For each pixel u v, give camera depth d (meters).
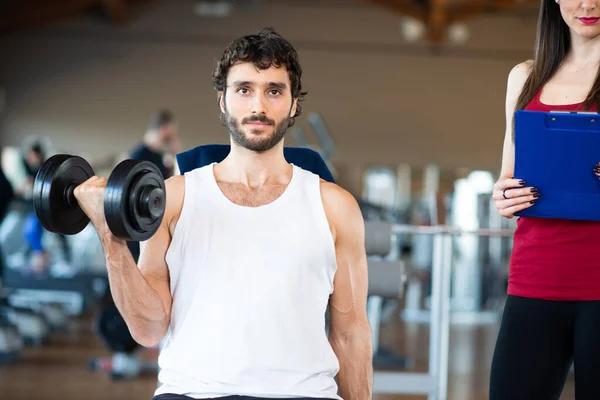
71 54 16.52
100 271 9.23
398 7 16.16
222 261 1.81
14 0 15.94
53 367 5.91
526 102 2.09
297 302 1.81
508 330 2.01
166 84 16.61
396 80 16.78
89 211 1.66
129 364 5.58
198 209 1.85
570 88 2.04
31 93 16.45
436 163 16.80
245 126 1.85
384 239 3.23
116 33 16.56
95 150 16.50
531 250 1.99
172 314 1.86
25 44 16.45
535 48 2.10
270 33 1.93
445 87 16.80
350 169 16.73
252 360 1.77
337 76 16.77
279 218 1.84
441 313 3.90
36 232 8.55
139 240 1.67
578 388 1.94
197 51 16.67
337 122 16.75
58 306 8.08
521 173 1.95
